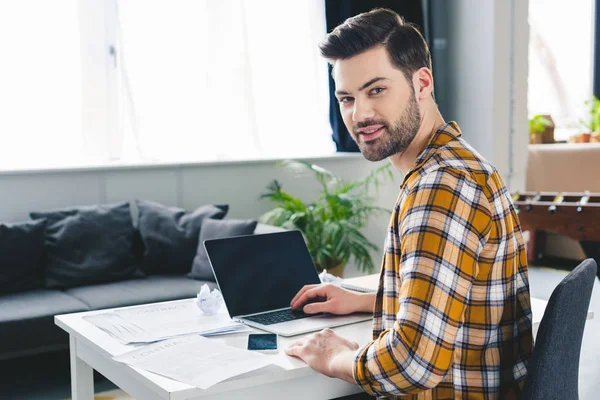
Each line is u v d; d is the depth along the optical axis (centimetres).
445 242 131
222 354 154
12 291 380
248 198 500
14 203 416
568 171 667
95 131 473
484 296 139
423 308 129
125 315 193
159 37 487
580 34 800
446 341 131
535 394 137
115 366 164
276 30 536
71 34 460
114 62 479
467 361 141
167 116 493
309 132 554
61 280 389
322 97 556
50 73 455
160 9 486
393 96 146
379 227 563
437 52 608
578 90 805
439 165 137
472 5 590
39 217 404
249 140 524
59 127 461
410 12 571
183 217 429
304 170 522
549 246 659
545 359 136
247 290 198
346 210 483
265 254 208
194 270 406
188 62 497
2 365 374
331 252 469
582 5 800
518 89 594
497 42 577
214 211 425
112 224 413
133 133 483
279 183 512
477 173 137
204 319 188
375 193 560
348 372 141
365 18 148
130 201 454
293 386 152
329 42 149
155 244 420
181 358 152
